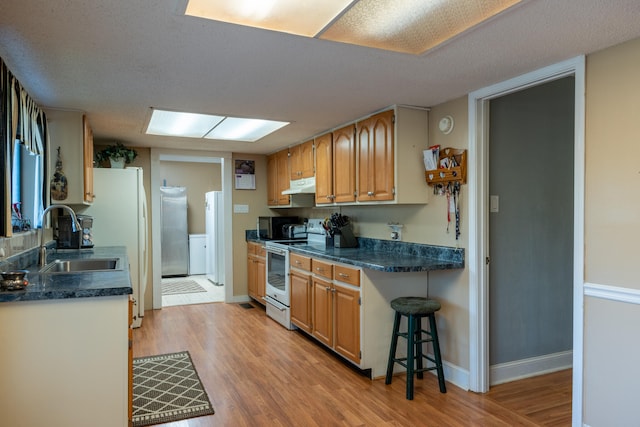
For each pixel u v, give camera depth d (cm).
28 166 300
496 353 304
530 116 314
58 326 186
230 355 357
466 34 190
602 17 173
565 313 333
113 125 382
